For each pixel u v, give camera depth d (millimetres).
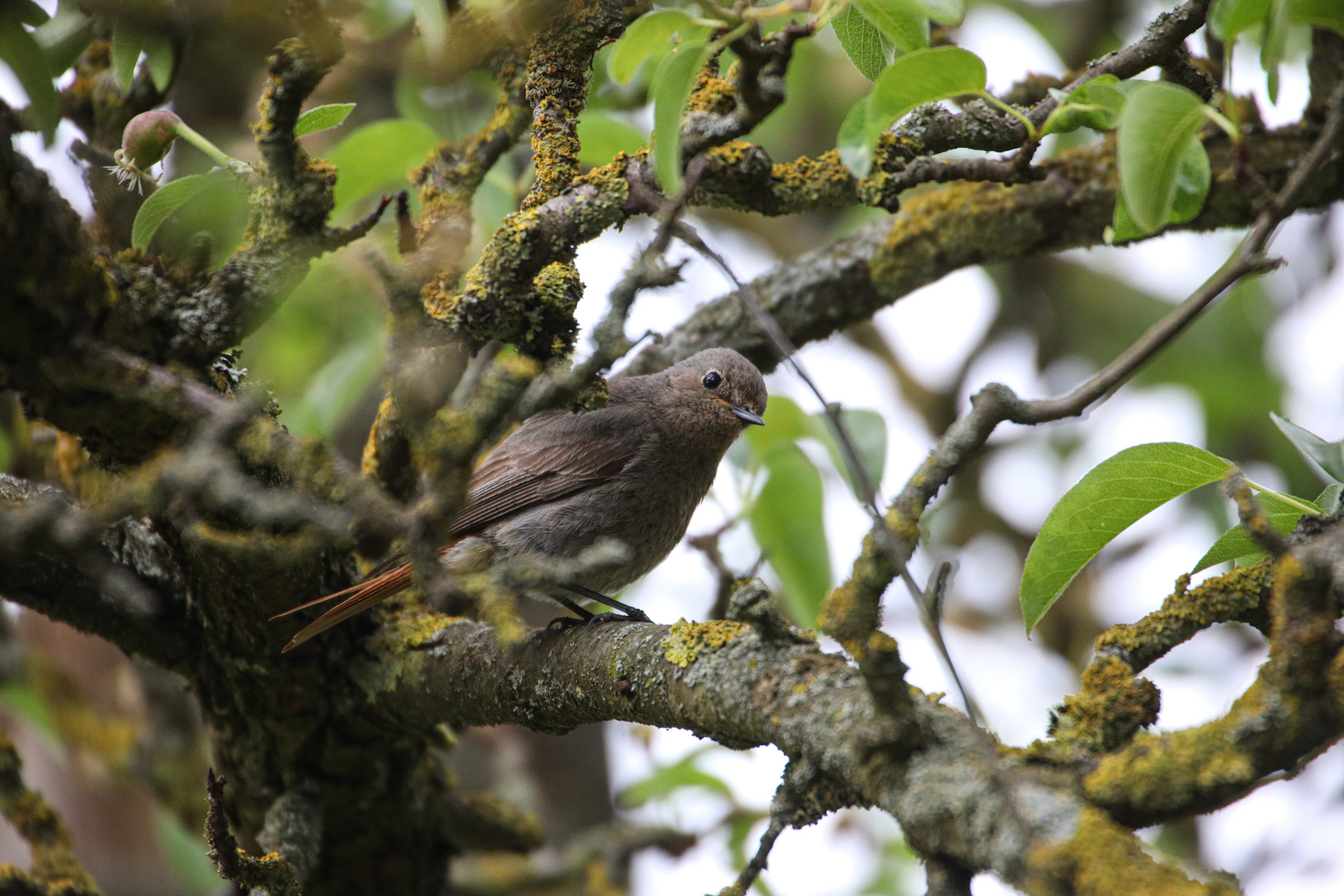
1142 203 6152
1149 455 6797
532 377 6203
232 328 7395
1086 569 15789
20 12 7758
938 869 5828
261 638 8898
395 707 9305
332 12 9898
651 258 6398
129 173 7699
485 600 5828
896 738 5910
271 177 7359
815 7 7184
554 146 8430
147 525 9047
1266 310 16078
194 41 8195
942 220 10969
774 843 6398
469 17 8711
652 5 8594
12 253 6301
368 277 12141
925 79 6477
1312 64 10031
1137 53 7758
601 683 7883
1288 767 5578
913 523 5988
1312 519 6445
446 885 11539
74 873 10133
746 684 6965
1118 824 5633
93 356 6699
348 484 6062
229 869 7008
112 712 14172
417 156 10281
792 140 16125
